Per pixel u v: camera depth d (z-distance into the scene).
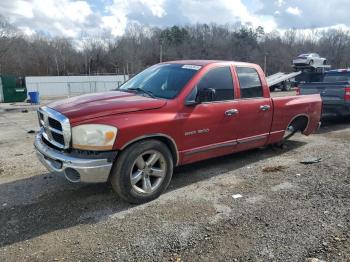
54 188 5.11
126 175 4.31
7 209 4.43
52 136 4.51
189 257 3.35
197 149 5.09
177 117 4.75
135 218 4.14
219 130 5.34
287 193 4.83
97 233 3.82
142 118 4.42
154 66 6.03
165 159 4.66
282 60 82.00
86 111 4.22
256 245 3.53
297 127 7.16
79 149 4.17
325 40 85.06
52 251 3.49
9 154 7.32
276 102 6.34
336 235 3.69
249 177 5.52
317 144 7.71
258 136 6.10
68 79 50.81
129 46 89.69
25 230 3.90
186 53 91.94
